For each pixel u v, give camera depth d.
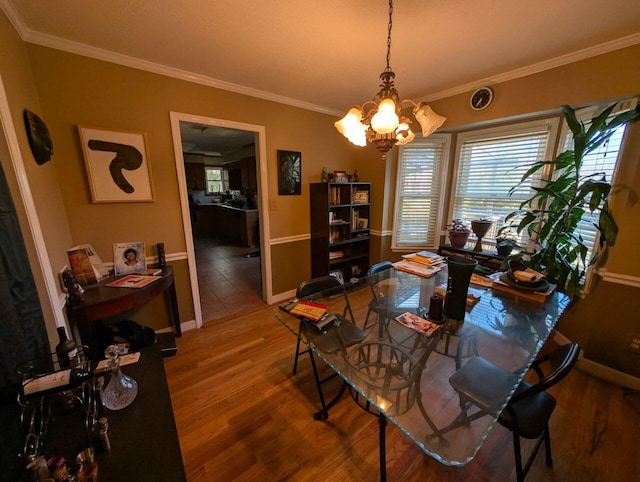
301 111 3.01
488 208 2.92
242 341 2.39
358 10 1.44
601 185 1.71
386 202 3.43
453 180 3.18
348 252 3.60
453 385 1.08
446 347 1.31
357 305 1.72
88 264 1.87
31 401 0.85
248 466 1.31
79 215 1.92
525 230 2.63
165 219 2.30
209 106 2.36
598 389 1.80
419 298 1.79
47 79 1.71
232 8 1.42
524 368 1.17
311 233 3.39
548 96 2.09
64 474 0.64
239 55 1.92
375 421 1.56
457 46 1.82
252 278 4.04
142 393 1.01
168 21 1.52
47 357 1.11
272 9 1.43
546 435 1.25
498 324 1.44
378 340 1.38
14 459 0.77
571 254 1.98
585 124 2.06
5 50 1.31
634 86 1.72
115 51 1.86
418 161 3.27
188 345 2.33
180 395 1.76
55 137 1.78
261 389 1.81
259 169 2.83
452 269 1.38
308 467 1.30
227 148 7.39
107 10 1.42
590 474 1.25
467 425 0.95
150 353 1.26
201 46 1.80
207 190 9.01
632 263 1.77
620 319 1.84
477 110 2.50
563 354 1.08
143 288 1.85
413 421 0.97
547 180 2.26
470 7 1.42
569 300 1.64
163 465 0.75
